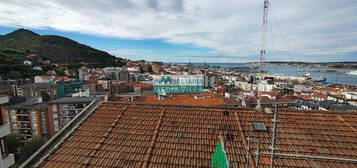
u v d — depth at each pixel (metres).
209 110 18.42
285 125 16.02
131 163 12.62
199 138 14.83
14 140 40.31
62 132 16.05
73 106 47.88
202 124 16.47
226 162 11.28
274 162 12.36
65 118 47.91
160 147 13.95
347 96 74.44
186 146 14.03
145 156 13.18
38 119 47.59
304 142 14.12
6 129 16.27
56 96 89.38
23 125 48.34
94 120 17.61
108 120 17.48
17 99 56.91
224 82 135.75
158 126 16.16
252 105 49.66
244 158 12.75
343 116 16.83
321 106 46.50
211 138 14.80
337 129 15.39
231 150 13.46
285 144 13.97
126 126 16.50
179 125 16.38
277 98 59.19
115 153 13.57
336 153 13.01
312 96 72.50
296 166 12.04
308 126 15.83
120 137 15.19
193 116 17.61
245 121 16.73
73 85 97.56
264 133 15.19
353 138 14.40
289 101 53.19
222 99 45.94
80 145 14.59
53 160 13.27
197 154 13.26
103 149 14.00
